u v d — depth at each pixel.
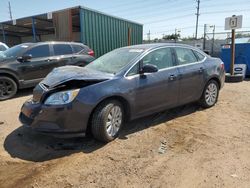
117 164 3.28
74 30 17.11
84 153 3.59
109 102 3.84
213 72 5.54
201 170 3.11
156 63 4.57
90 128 3.82
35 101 3.80
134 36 16.62
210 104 5.75
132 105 4.11
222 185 2.80
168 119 5.00
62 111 3.46
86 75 3.84
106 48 14.05
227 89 8.12
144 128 4.52
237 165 3.21
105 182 2.89
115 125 3.99
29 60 7.34
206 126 4.61
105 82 3.82
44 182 2.91
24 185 2.87
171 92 4.70
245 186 2.77
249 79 10.52
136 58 4.32
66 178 2.99
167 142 3.94
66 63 8.08
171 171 3.11
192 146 3.78
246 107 5.85
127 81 4.03
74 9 12.54
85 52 8.80
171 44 5.00
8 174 3.10
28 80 7.35
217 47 18.83
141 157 3.46
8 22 18.25
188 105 5.93
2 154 3.60
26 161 3.41
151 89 4.33
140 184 2.85
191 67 5.10
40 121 3.56
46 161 3.40
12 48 7.85
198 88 5.28
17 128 4.63
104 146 3.80
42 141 4.02
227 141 3.94
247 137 4.09
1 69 6.78
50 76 4.11
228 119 4.99
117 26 14.81
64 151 3.67
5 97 6.96
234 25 9.45
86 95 3.59
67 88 3.66
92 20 12.88
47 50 7.81
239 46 10.79
